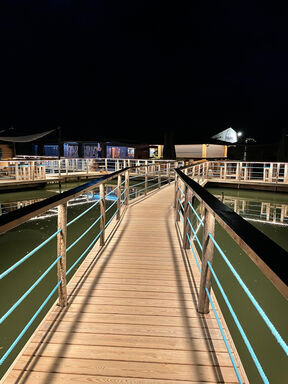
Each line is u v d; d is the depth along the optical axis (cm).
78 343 190
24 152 2584
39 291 442
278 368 310
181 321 218
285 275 69
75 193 226
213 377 162
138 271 315
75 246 629
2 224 114
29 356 177
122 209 666
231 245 661
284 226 794
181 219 548
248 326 383
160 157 2406
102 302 246
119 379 160
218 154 2438
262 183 1196
